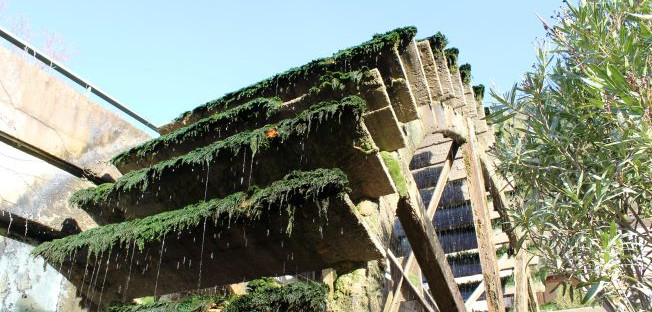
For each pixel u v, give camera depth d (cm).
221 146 502
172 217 477
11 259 521
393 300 716
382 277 538
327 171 411
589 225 439
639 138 387
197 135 608
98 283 555
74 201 575
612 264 399
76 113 622
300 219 423
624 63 423
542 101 509
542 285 1012
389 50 571
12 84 546
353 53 593
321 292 395
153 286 548
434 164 1005
